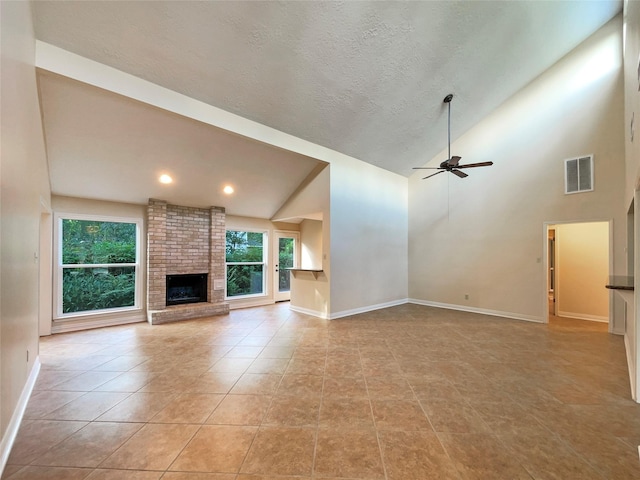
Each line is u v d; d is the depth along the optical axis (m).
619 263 4.49
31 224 2.56
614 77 4.57
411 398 2.52
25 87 2.17
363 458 1.78
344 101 4.20
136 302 5.24
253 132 4.05
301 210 5.95
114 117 3.40
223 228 6.09
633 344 2.64
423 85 4.44
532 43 4.45
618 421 2.17
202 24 2.73
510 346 3.91
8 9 1.76
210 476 1.63
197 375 2.97
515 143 5.54
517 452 1.83
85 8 2.38
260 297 6.98
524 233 5.43
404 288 7.10
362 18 3.17
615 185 4.54
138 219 5.27
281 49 3.18
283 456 1.80
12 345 1.97
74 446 1.88
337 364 3.28
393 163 6.40
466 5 3.47
